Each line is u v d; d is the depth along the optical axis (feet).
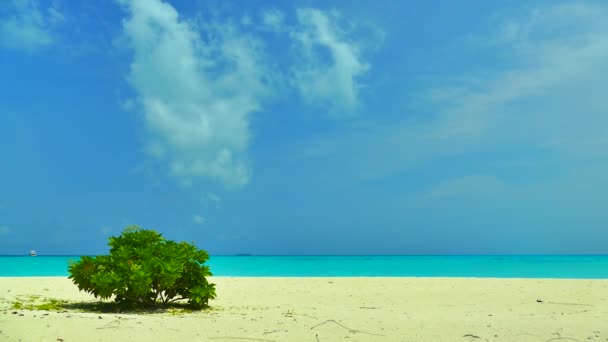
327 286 67.41
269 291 60.44
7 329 25.98
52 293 53.21
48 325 27.43
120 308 39.47
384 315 37.45
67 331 26.55
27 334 25.36
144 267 37.83
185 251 41.39
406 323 32.81
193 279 41.16
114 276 37.14
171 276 37.99
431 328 30.78
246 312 39.06
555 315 37.65
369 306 45.06
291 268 205.46
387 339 27.37
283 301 49.49
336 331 29.60
